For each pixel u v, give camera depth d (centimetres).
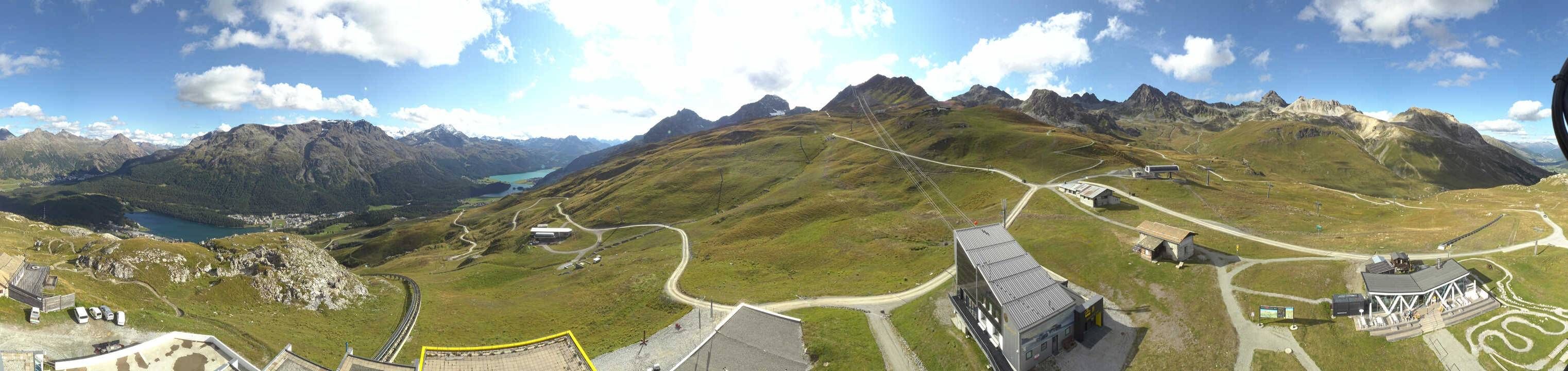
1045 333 6066
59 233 14238
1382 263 6725
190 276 10262
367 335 10256
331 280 11988
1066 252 9281
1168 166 15262
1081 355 6153
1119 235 9800
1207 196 12531
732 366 7050
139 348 6719
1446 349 5231
